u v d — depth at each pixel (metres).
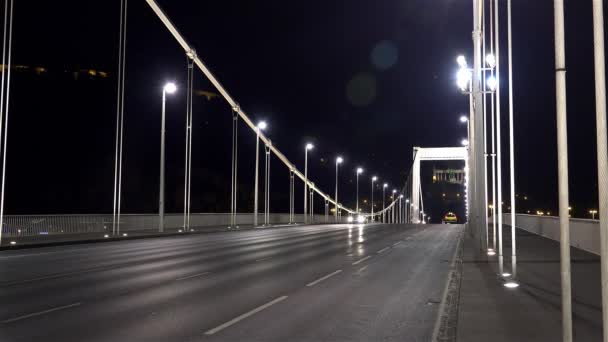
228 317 10.01
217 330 8.95
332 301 11.88
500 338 8.02
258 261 21.08
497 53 17.39
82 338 8.34
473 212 33.59
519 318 9.36
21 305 11.09
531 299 11.21
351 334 8.75
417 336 8.63
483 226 22.55
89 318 9.82
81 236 33.28
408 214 131.12
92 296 12.28
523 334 8.25
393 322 9.69
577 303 10.48
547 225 32.56
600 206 5.41
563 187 6.04
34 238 30.97
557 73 6.04
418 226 69.19
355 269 18.45
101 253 23.80
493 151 22.52
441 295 12.80
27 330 8.85
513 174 14.02
